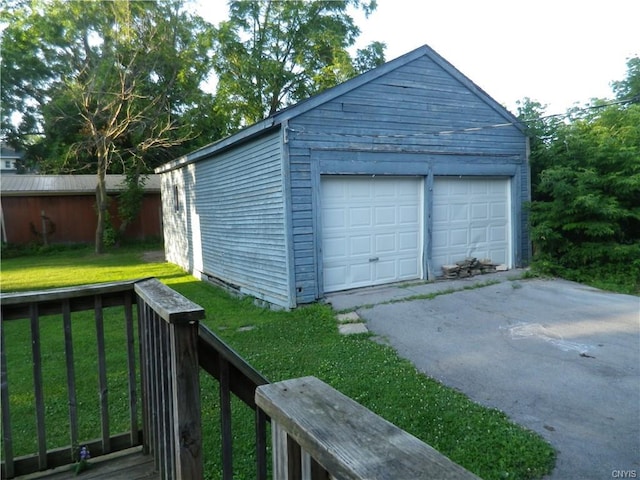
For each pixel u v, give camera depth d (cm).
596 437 285
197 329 147
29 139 1880
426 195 764
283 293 659
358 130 691
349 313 600
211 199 952
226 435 157
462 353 449
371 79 698
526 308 600
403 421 307
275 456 91
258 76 1970
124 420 313
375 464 64
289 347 480
